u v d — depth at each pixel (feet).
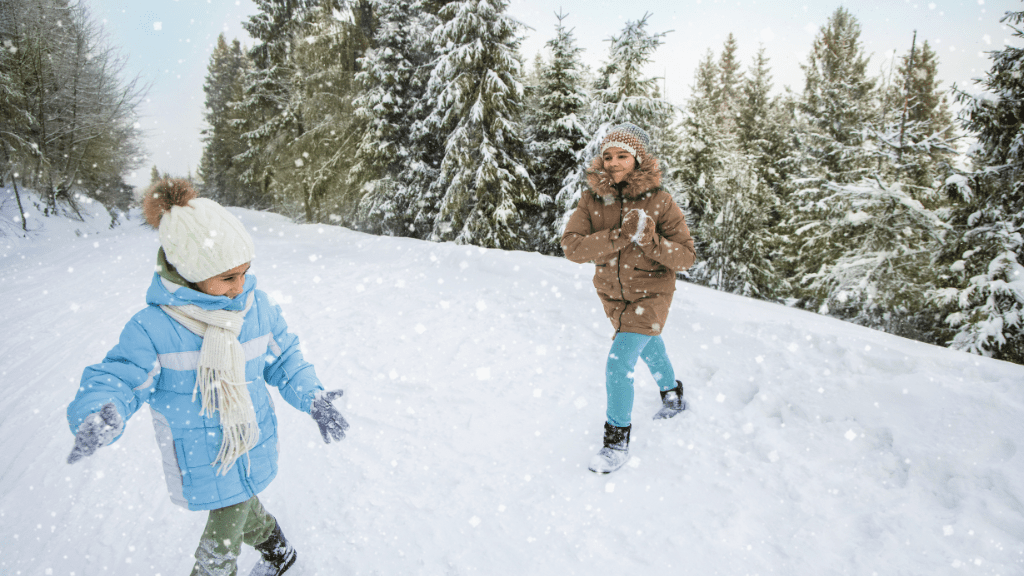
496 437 9.11
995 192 33.12
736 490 7.07
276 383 5.75
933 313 36.09
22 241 49.80
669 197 7.85
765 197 67.82
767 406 8.92
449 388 11.06
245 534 5.65
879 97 66.74
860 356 9.32
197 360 4.84
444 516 7.09
